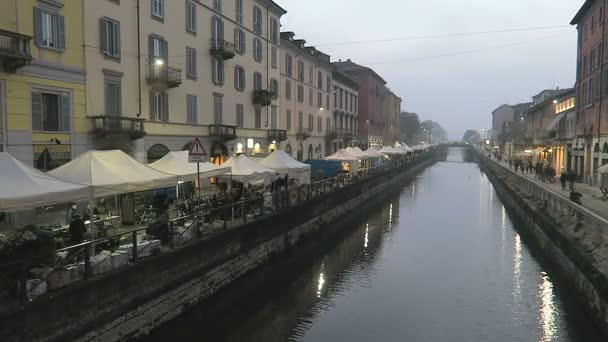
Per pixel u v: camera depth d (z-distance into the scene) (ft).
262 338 38.55
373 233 81.00
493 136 478.59
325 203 81.61
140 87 70.38
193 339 38.45
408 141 400.06
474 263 61.26
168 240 40.24
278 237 60.70
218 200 55.31
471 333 39.55
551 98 172.35
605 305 36.58
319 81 162.81
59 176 35.55
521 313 43.88
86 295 29.43
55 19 54.95
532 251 67.92
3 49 46.57
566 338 38.63
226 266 46.93
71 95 57.62
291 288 51.24
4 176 28.94
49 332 26.81
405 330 40.06
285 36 136.98
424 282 53.21
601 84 105.19
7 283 26.45
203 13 87.20
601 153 103.65
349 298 48.01
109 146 64.39
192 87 84.17
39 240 29.55
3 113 48.93
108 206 56.39
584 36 126.00
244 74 104.27
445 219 95.40
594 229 45.62
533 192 90.68
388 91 300.40
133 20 68.74
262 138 114.93
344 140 191.11
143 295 34.63
